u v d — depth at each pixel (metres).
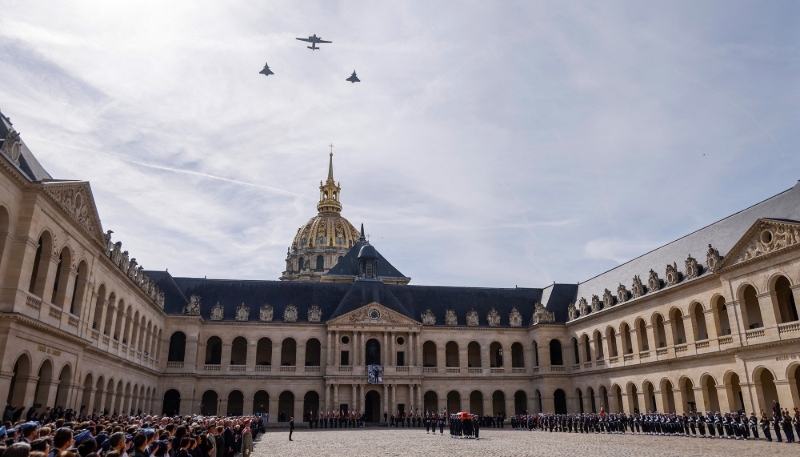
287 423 92.44
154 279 95.81
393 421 94.75
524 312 107.38
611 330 87.88
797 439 51.53
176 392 93.75
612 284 90.62
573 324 97.38
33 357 41.25
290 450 46.06
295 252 182.50
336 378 94.75
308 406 101.44
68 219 46.19
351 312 97.69
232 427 33.81
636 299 79.00
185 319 91.50
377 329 97.88
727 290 63.16
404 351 98.88
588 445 49.38
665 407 73.62
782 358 55.75
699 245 72.88
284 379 95.31
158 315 85.50
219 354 102.25
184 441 17.59
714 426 57.97
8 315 37.28
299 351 97.31
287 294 103.75
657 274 78.62
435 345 104.31
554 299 104.44
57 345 45.41
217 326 95.62
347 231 185.38
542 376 97.38
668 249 80.06
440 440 57.47
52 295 46.50
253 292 102.56
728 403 62.97
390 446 49.81
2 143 38.50
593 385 90.19
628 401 81.12
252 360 95.38
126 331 68.12
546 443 52.25
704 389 67.12
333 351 96.50
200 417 37.22
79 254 49.28
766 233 58.56
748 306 64.62
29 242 39.97
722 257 65.19
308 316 99.56
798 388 57.88
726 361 63.50
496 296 110.12
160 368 88.62
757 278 59.34
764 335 58.06
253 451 45.12
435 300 107.50
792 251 55.09
